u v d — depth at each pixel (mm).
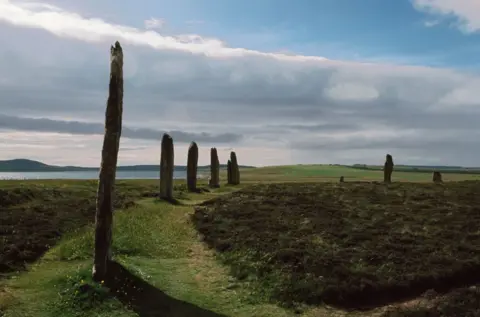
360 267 20844
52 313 16047
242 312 17219
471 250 22922
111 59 19094
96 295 17094
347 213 30812
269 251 22719
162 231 27391
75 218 30172
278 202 34344
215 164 56875
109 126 18938
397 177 100312
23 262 21125
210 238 25953
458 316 16609
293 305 17906
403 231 26156
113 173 19016
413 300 18359
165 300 17703
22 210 30891
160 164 38469
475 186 42688
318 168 150375
